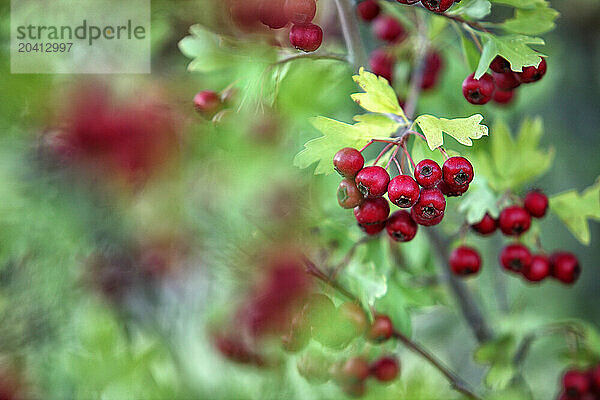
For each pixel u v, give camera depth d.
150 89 0.66
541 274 0.69
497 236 0.86
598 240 0.97
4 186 0.66
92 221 0.67
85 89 0.66
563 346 0.81
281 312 0.65
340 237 0.69
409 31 0.72
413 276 0.72
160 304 0.69
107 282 0.68
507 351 0.71
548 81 0.85
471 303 0.72
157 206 0.66
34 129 0.66
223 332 0.69
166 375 0.71
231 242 0.66
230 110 0.65
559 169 0.93
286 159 0.66
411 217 0.62
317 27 0.63
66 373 0.69
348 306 0.65
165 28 0.69
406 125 0.62
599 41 0.91
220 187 0.66
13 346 0.69
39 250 0.68
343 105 0.72
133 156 0.64
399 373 0.69
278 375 0.70
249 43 0.66
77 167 0.65
